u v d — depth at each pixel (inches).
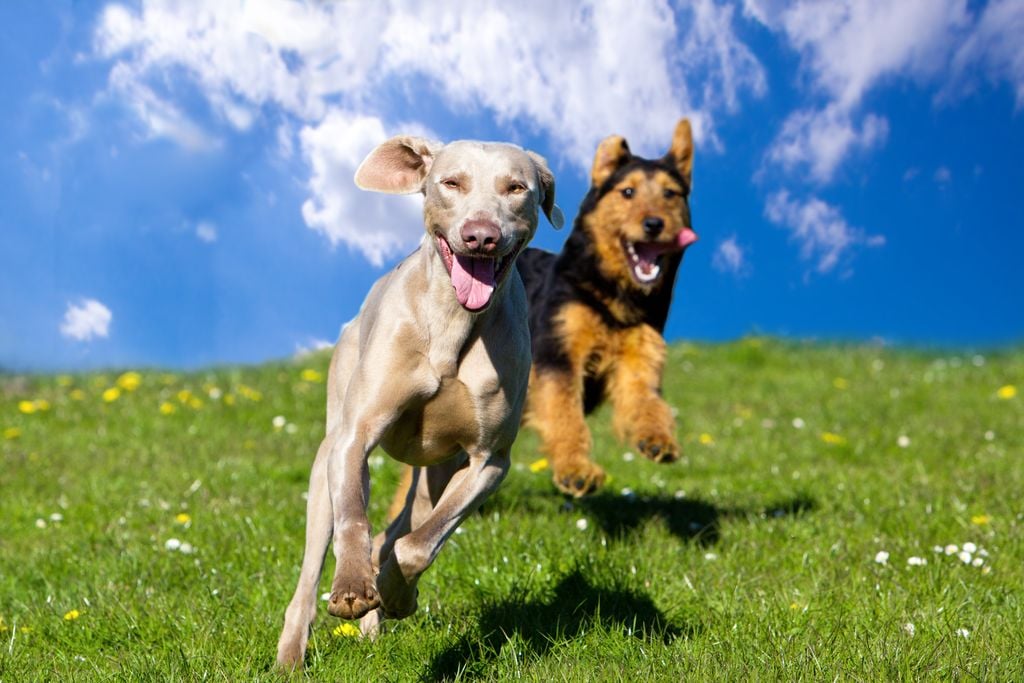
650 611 166.6
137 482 276.7
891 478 272.8
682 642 149.9
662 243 228.2
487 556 188.7
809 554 195.6
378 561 163.8
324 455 155.6
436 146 149.8
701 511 240.7
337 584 118.9
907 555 195.9
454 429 145.4
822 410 394.6
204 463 302.0
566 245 240.2
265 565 191.0
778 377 486.0
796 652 141.9
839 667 134.7
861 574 182.1
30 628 162.1
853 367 514.3
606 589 173.2
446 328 140.3
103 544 213.5
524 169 141.9
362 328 157.6
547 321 233.8
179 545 200.5
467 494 143.6
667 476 295.3
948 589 169.9
